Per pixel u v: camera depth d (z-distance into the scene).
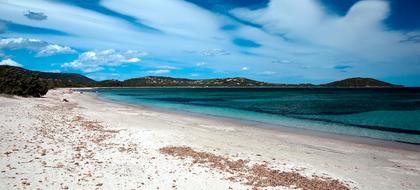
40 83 49.81
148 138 16.88
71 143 14.34
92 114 28.58
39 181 8.83
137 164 11.58
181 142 16.38
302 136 20.28
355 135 21.11
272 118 30.95
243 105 50.41
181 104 52.81
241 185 9.92
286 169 12.12
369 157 14.75
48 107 31.91
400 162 13.92
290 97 80.31
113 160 11.91
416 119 30.83
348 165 13.18
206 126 23.75
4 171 9.23
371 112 38.00
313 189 9.95
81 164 10.98
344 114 35.53
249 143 17.22
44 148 12.72
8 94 42.12
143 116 29.23
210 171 11.21
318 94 101.69
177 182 9.87
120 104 48.22
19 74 46.78
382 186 10.62
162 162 12.06
